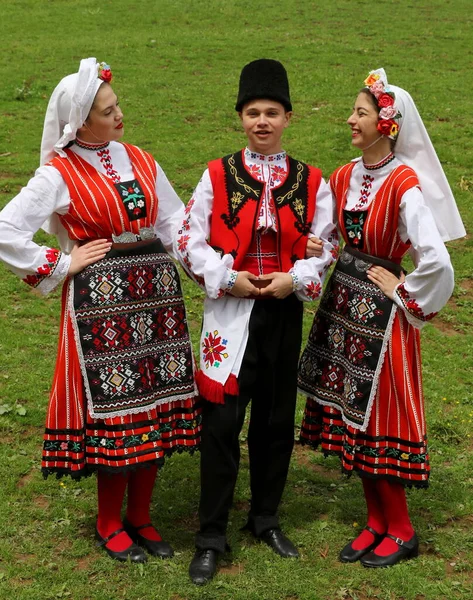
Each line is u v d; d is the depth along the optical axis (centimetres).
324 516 404
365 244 357
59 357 356
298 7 1795
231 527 392
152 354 358
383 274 352
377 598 344
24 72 1293
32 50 1426
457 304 641
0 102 1161
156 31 1577
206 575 351
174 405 369
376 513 377
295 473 440
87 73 336
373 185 356
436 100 1166
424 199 349
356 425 355
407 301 343
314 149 970
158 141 1005
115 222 349
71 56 1391
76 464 354
